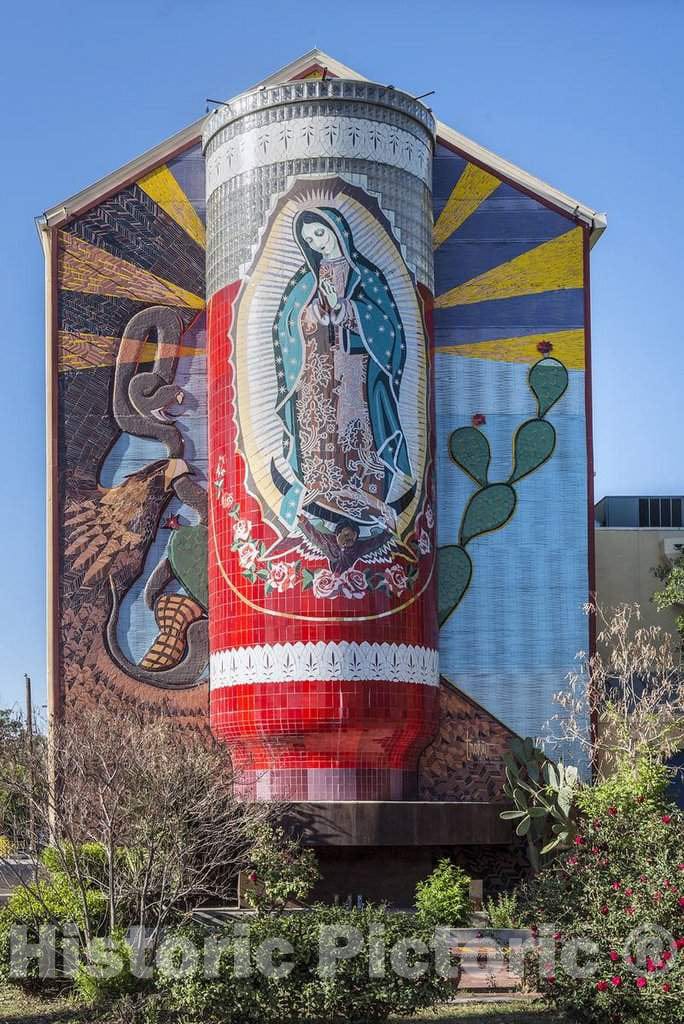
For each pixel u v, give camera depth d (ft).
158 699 123.44
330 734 110.73
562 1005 74.59
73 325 128.06
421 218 121.49
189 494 126.21
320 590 111.45
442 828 111.24
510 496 129.39
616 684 130.52
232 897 105.60
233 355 117.50
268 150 118.62
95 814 85.81
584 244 132.46
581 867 78.43
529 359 131.13
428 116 123.75
